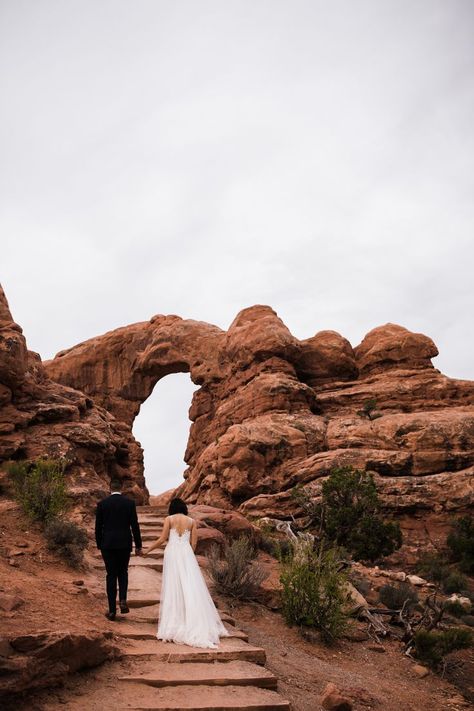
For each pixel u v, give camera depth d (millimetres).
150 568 11758
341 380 33438
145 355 38250
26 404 18625
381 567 20938
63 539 10719
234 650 7758
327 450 26391
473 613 15492
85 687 6227
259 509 23953
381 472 24766
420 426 25766
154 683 6562
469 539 20938
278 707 6469
